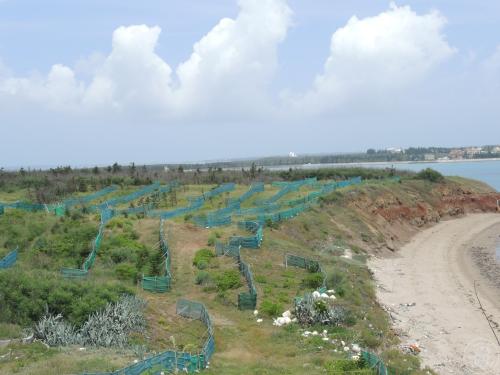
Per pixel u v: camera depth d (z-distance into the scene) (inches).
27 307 1099.3
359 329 1317.7
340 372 984.3
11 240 1909.4
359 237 2677.2
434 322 1588.3
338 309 1378.0
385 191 3565.5
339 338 1218.6
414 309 1716.3
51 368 837.8
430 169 4515.3
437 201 4045.3
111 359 913.5
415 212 3607.3
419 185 4146.2
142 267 1708.9
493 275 2247.8
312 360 1061.8
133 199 2918.3
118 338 1047.0
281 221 2395.4
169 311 1322.6
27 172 4109.3
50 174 3976.4
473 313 1688.0
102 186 3371.1
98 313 1115.9
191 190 3287.4
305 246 2283.5
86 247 1856.5
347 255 2340.1
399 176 4621.1
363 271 2124.8
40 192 2955.2
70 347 985.5
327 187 3284.9
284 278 1665.8
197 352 1044.5
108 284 1301.7
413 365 1188.5
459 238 3189.0
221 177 4089.6
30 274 1251.2
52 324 1050.7
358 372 981.2
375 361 1018.1
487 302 1822.1
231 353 1095.6
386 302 1765.5
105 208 2461.9
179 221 2250.2
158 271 1686.8
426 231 3435.0
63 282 1203.2
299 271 1754.4
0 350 927.0
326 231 2544.3
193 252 1882.4
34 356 914.1
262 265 1770.4
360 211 3038.9
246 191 3179.1
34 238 1958.7
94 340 1037.8
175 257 1828.2
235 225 2218.3
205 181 3885.3
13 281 1147.3
